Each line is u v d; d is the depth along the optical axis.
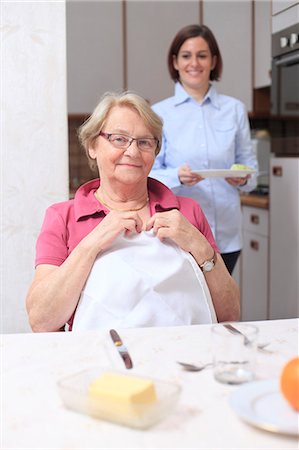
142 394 0.85
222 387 0.98
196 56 2.65
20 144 2.11
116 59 4.45
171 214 1.53
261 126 4.75
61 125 2.11
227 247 2.79
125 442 0.81
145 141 1.60
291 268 3.11
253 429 0.84
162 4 4.43
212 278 1.59
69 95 4.44
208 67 2.69
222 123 2.75
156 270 1.47
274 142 4.32
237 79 4.50
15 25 2.05
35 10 2.05
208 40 2.66
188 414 0.88
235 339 1.01
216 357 1.02
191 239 1.53
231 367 1.01
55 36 2.08
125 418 0.84
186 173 2.46
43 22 2.06
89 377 0.98
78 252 1.48
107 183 1.64
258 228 3.65
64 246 1.62
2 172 2.11
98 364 1.09
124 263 1.46
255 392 0.92
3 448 0.80
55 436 0.83
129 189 1.62
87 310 1.45
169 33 4.46
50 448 0.80
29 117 2.10
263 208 3.54
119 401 0.84
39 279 1.56
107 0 4.38
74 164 4.74
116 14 4.41
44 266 1.58
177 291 1.48
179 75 2.78
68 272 1.47
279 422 0.82
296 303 3.07
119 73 4.46
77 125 4.70
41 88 2.09
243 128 2.80
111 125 1.59
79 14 4.37
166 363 1.09
